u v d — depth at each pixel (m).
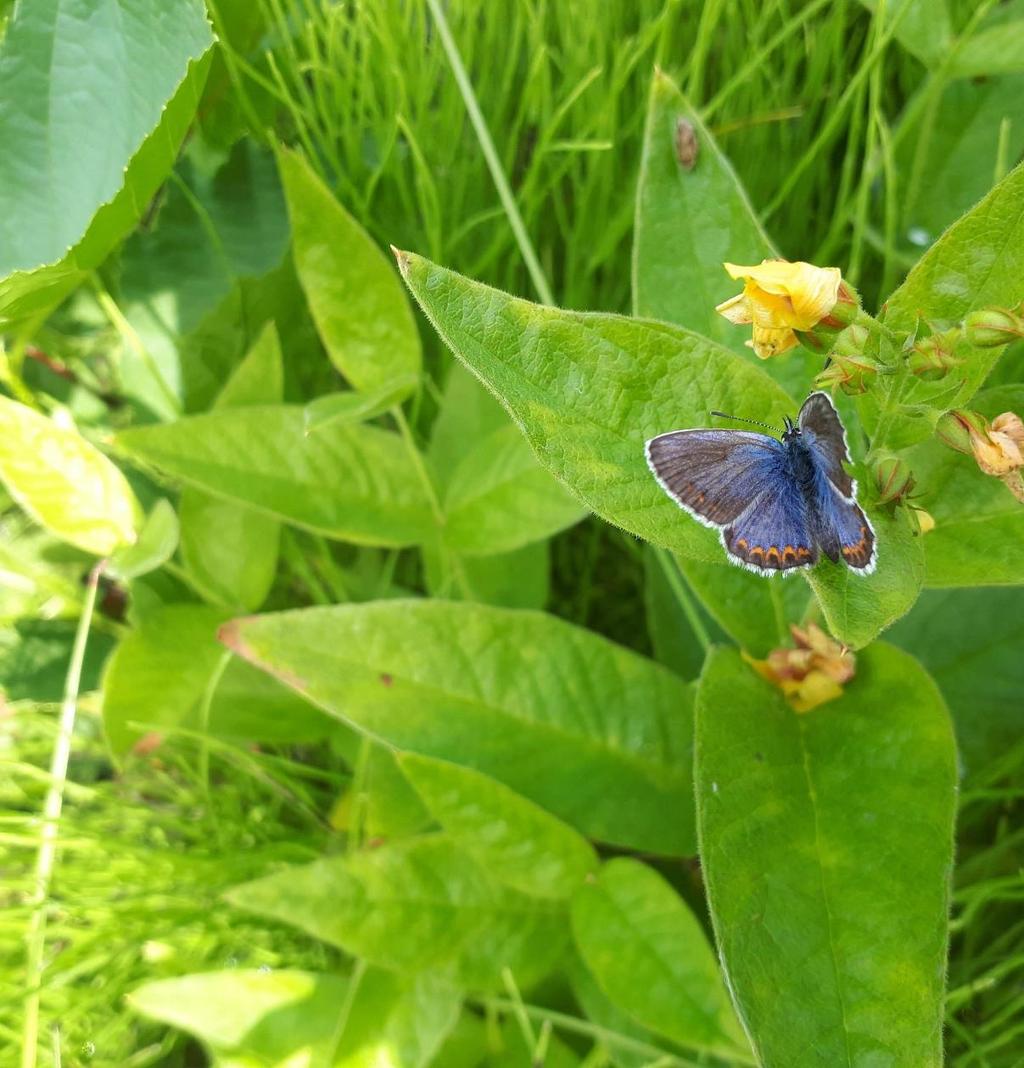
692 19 0.18
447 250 0.18
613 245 0.18
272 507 0.15
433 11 0.16
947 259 0.10
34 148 0.16
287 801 0.17
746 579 0.13
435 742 0.13
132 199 0.15
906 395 0.11
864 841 0.11
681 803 0.14
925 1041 0.10
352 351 0.15
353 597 0.18
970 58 0.15
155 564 0.15
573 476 0.10
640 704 0.14
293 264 0.19
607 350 0.10
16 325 0.16
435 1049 0.13
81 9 0.15
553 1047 0.15
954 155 0.17
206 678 0.16
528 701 0.14
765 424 0.11
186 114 0.15
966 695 0.15
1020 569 0.11
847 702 0.12
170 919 0.16
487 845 0.13
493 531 0.15
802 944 0.10
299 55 0.18
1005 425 0.10
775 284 0.09
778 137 0.19
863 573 0.09
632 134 0.18
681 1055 0.14
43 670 0.18
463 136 0.18
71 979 0.16
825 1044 0.10
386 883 0.14
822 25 0.17
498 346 0.10
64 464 0.15
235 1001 0.14
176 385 0.19
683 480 0.10
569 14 0.17
